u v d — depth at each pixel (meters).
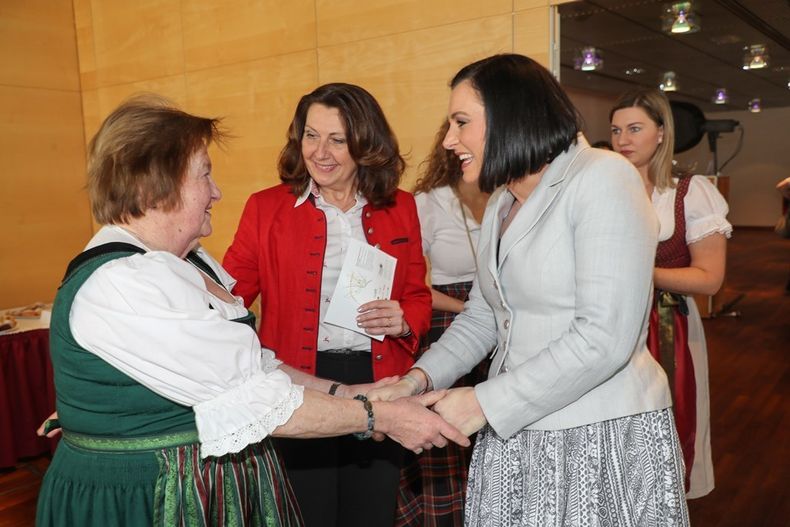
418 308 1.97
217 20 4.05
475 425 1.29
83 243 5.14
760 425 3.83
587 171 1.18
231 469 1.23
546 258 1.22
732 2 3.58
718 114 15.89
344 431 1.27
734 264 10.49
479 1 3.02
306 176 1.90
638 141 2.23
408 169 3.34
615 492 1.22
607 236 1.13
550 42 2.86
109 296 1.07
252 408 1.12
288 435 1.21
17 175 4.68
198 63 4.20
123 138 1.16
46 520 1.17
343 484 1.92
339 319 1.83
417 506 2.31
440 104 3.21
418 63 3.25
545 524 1.24
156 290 1.08
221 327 1.12
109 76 4.76
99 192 1.18
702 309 6.61
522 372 1.21
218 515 1.19
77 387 1.12
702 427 2.31
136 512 1.12
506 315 1.35
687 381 2.22
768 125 15.48
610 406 1.21
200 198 1.22
